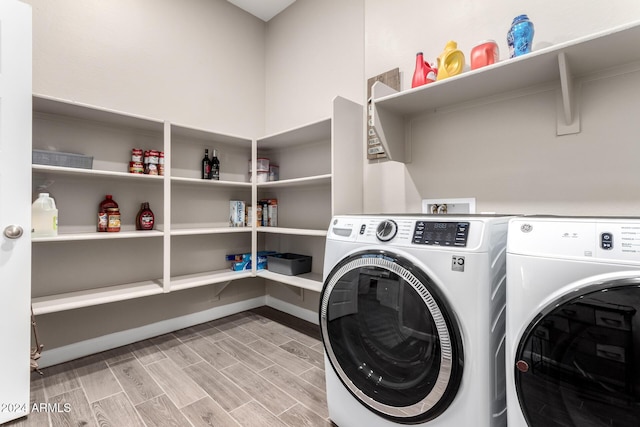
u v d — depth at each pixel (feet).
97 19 6.61
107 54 6.73
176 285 6.91
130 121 6.57
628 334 2.14
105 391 5.18
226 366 6.04
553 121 4.54
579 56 3.82
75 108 5.71
